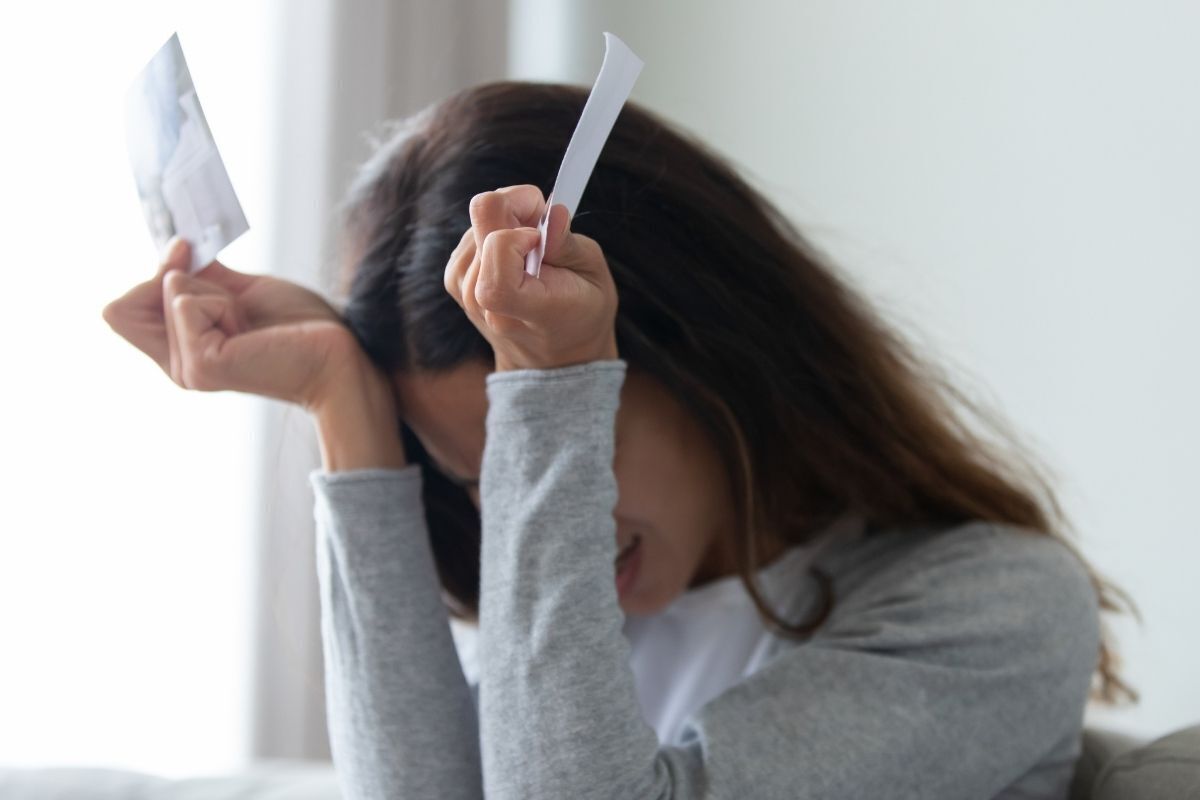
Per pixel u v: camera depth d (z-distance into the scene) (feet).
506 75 6.84
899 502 3.42
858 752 2.71
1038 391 6.08
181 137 3.07
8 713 5.88
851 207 6.70
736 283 3.24
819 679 2.85
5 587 5.86
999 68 6.22
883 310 4.45
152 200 3.29
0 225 5.78
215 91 6.16
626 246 3.12
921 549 3.28
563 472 2.64
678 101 7.24
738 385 3.24
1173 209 5.66
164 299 3.30
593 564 2.64
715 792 2.60
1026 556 3.16
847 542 3.52
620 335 3.12
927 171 6.45
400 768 3.03
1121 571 5.82
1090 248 5.92
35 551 5.89
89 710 5.98
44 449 5.88
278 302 3.45
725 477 3.36
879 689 2.83
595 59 7.37
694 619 3.69
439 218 3.10
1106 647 4.06
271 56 6.27
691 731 2.82
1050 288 6.05
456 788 3.03
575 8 7.38
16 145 5.79
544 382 2.64
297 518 4.62
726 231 3.24
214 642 6.10
